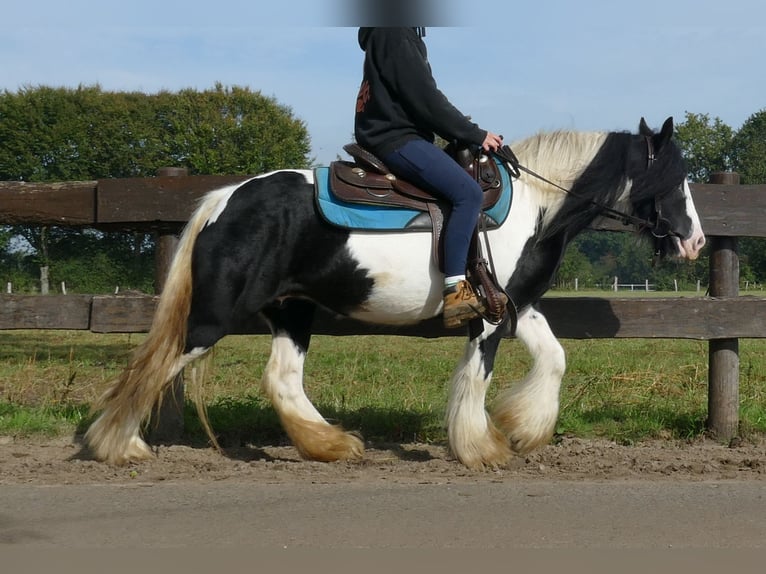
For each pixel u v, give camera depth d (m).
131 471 4.89
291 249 4.91
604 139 5.27
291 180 4.98
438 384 8.38
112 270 40.41
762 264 37.00
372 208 4.90
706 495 4.37
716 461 5.31
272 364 5.36
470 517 3.97
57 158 46.69
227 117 48.25
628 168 5.27
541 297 5.83
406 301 5.00
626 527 3.84
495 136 4.90
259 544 3.59
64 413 6.51
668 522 3.91
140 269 40.53
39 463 5.10
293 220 4.89
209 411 6.53
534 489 4.48
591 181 5.18
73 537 3.67
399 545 3.59
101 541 3.62
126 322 5.94
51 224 6.07
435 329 6.05
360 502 4.21
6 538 3.66
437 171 4.83
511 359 10.57
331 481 4.70
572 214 5.22
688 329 6.05
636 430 6.23
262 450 5.64
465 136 4.84
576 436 6.14
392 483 4.63
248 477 4.80
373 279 4.93
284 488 4.49
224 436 6.07
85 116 46.91
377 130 4.91
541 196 5.18
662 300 6.04
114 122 46.88
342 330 6.04
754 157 60.16
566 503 4.21
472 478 4.82
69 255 40.31
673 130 5.33
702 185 6.06
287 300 5.34
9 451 5.48
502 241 5.03
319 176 4.99
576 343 13.50
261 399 7.18
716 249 6.18
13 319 5.93
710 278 6.24
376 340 14.16
